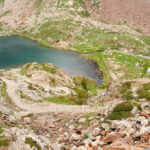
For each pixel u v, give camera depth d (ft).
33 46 570.46
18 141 61.82
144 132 50.60
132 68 385.09
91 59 453.99
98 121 85.71
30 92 216.74
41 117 130.52
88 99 236.43
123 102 101.30
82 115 114.52
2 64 418.31
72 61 447.83
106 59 435.12
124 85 190.90
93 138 59.98
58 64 429.79
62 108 168.14
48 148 60.85
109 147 48.67
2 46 558.15
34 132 84.94
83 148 53.11
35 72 304.30
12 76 301.02
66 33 643.04
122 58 429.38
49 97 206.49
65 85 286.87
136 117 67.05
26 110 163.84
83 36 637.71
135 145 46.44
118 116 87.86
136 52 524.11
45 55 490.49
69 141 64.64
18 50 526.57
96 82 347.97
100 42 579.07
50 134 83.10
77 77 341.00
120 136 53.67
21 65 413.80
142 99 124.77
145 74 359.05
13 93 210.38
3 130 72.79
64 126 95.09
